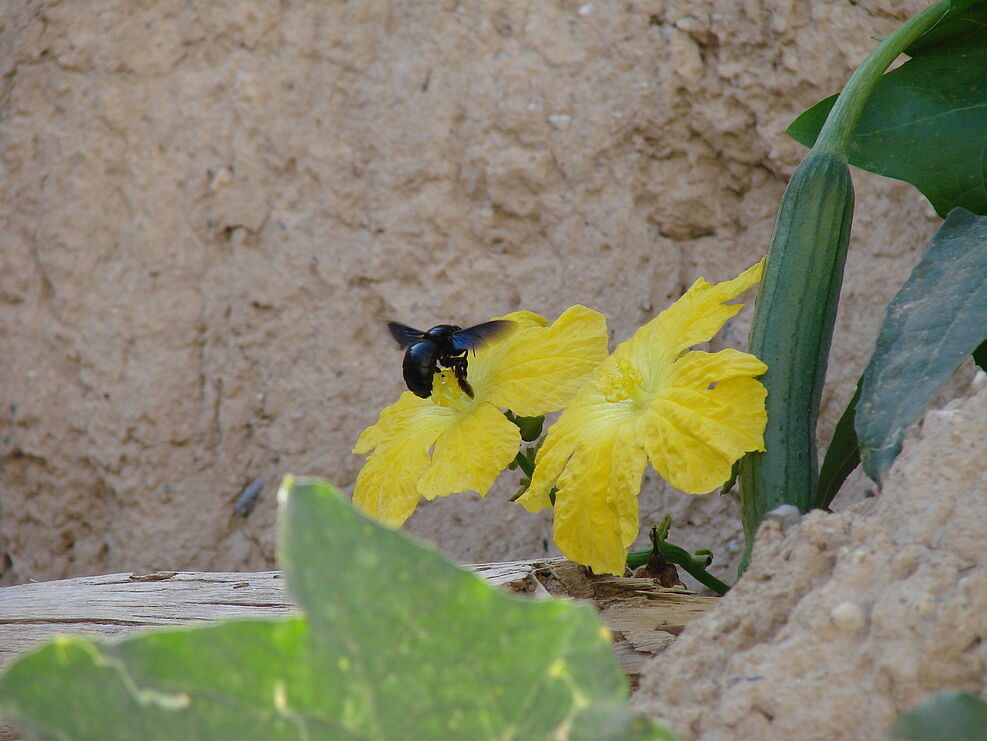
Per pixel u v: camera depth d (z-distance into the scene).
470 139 2.25
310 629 1.77
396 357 2.26
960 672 1.89
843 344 2.19
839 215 1.98
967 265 1.98
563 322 2.02
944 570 1.91
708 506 2.21
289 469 2.27
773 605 1.93
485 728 1.86
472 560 2.24
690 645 1.93
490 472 1.99
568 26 2.24
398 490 2.01
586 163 2.23
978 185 2.03
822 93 2.21
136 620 2.05
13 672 1.69
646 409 1.98
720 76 2.22
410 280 2.26
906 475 1.93
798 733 1.90
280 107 2.32
